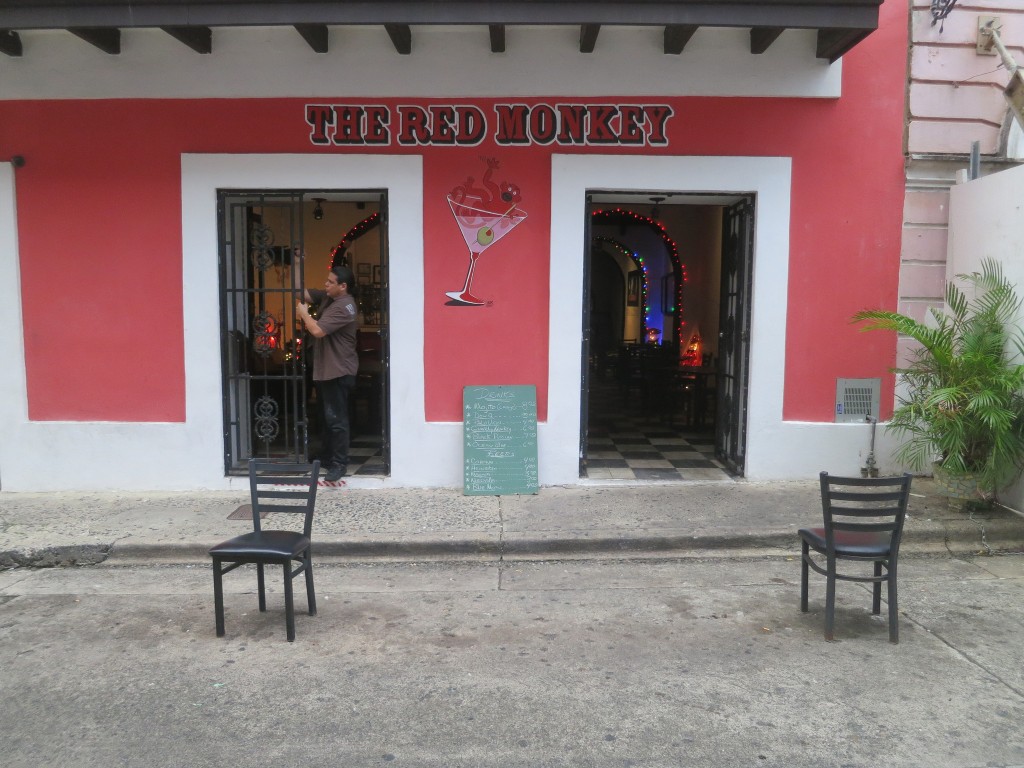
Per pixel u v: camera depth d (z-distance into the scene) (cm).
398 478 631
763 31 568
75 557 502
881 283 626
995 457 516
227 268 630
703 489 620
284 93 599
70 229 612
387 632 394
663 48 597
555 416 627
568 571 486
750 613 416
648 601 435
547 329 622
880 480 371
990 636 385
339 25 539
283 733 298
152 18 511
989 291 548
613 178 607
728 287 687
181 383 624
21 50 594
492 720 307
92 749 288
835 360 629
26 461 629
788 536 517
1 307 617
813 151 612
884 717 308
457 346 622
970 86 612
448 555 508
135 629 398
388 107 602
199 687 335
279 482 414
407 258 612
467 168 607
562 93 601
